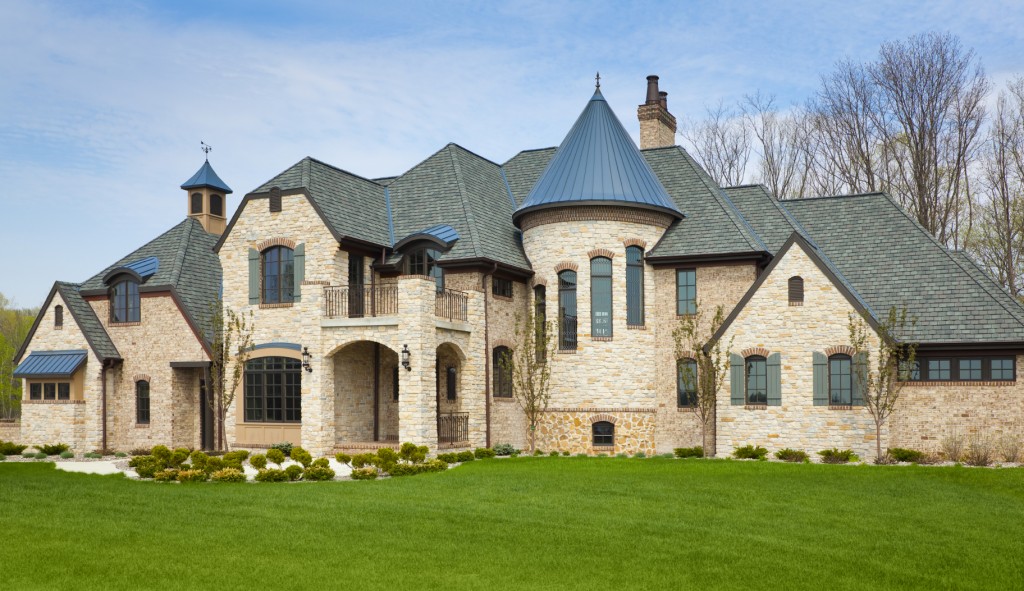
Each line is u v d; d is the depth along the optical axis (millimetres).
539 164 37188
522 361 31812
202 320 33781
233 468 23266
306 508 17938
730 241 30719
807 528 16562
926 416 28188
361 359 30828
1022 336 27156
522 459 28531
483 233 31297
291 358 29891
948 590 12797
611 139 32688
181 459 24516
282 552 14297
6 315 84312
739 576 13297
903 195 45781
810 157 51219
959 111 43969
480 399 30016
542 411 31359
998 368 27750
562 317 31500
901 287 30219
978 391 27750
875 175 47062
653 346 31312
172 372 33688
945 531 16391
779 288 28609
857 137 47031
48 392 34688
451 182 33469
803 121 51469
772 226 32844
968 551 14914
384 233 32156
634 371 30891
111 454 34062
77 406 33938
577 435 30812
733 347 29016
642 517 17391
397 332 27688
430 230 31156
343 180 32750
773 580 13109
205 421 34375
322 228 29781
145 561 13578
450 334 28922
